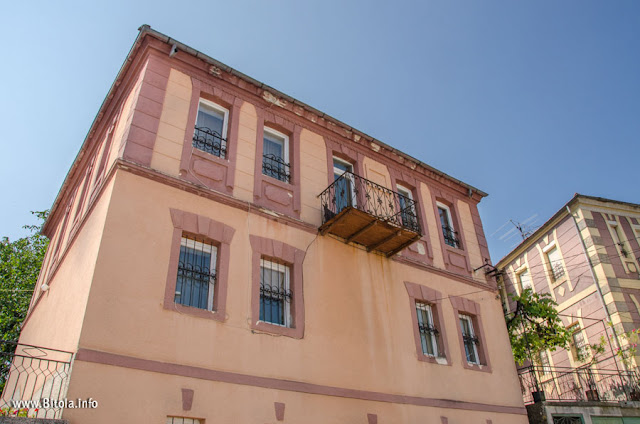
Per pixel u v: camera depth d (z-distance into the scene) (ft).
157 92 38.22
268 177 41.09
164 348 28.86
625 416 49.21
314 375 34.45
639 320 62.03
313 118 47.78
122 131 37.37
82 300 28.76
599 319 63.87
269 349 33.19
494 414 43.65
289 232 39.29
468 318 49.21
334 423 33.55
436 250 50.47
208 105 41.73
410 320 43.09
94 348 26.53
